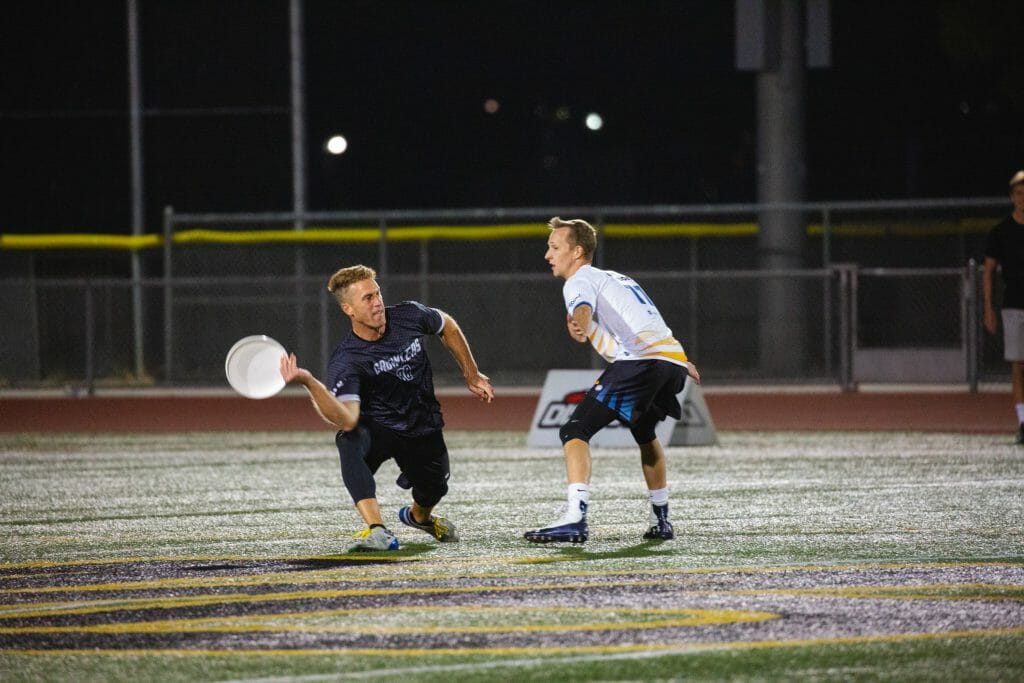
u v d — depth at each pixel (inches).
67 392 2689.5
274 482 1451.8
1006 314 1651.1
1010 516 1156.5
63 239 2837.1
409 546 1042.1
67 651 732.7
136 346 2822.3
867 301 2800.2
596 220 2623.0
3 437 1963.6
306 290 2812.5
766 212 2719.0
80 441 1904.5
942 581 885.8
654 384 1016.2
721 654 708.0
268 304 2807.6
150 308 2906.0
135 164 3006.9
